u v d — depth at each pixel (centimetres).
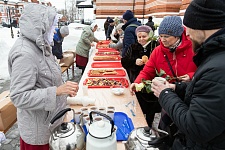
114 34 548
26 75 101
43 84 114
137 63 222
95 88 212
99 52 450
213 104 64
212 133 65
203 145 73
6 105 184
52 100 103
